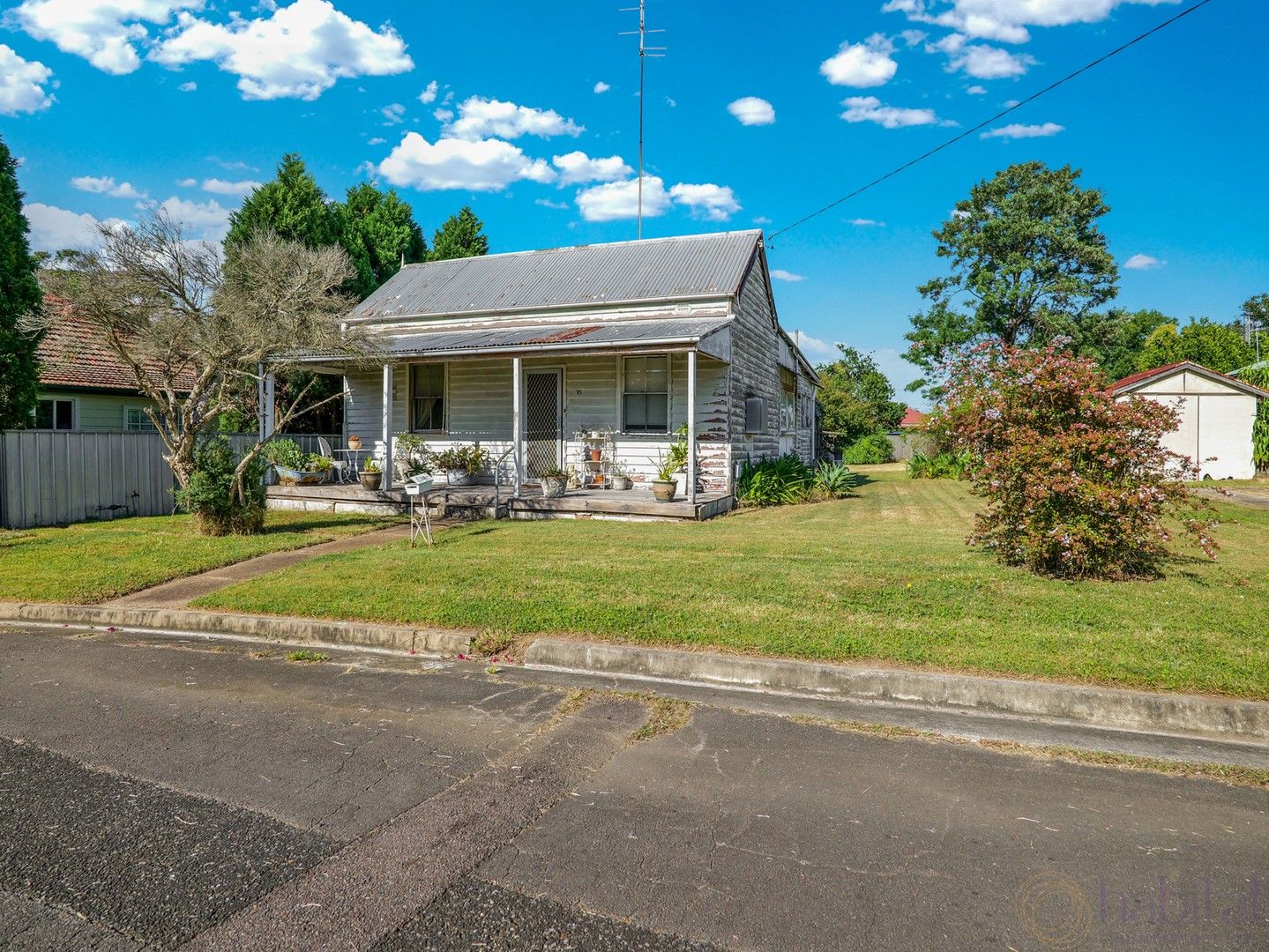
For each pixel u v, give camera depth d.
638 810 3.54
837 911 2.76
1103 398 7.18
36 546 10.41
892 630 5.79
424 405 17.25
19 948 2.59
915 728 4.52
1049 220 35.44
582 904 2.82
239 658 6.07
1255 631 5.57
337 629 6.54
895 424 48.53
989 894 2.86
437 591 7.27
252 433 17.02
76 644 6.55
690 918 2.73
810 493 17.23
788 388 22.50
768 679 5.32
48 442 13.17
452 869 3.05
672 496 13.34
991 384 7.80
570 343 13.00
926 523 12.59
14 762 4.09
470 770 3.97
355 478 17.41
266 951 2.58
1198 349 42.00
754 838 3.28
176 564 9.05
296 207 21.92
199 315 10.90
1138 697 4.63
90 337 14.26
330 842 3.27
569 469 15.95
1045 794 3.68
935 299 38.47
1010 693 4.84
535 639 6.05
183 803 3.62
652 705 4.92
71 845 3.24
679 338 12.57
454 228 33.12
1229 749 4.22
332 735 4.46
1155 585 6.99
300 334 10.84
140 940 2.63
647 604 6.61
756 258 17.20
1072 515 7.30
